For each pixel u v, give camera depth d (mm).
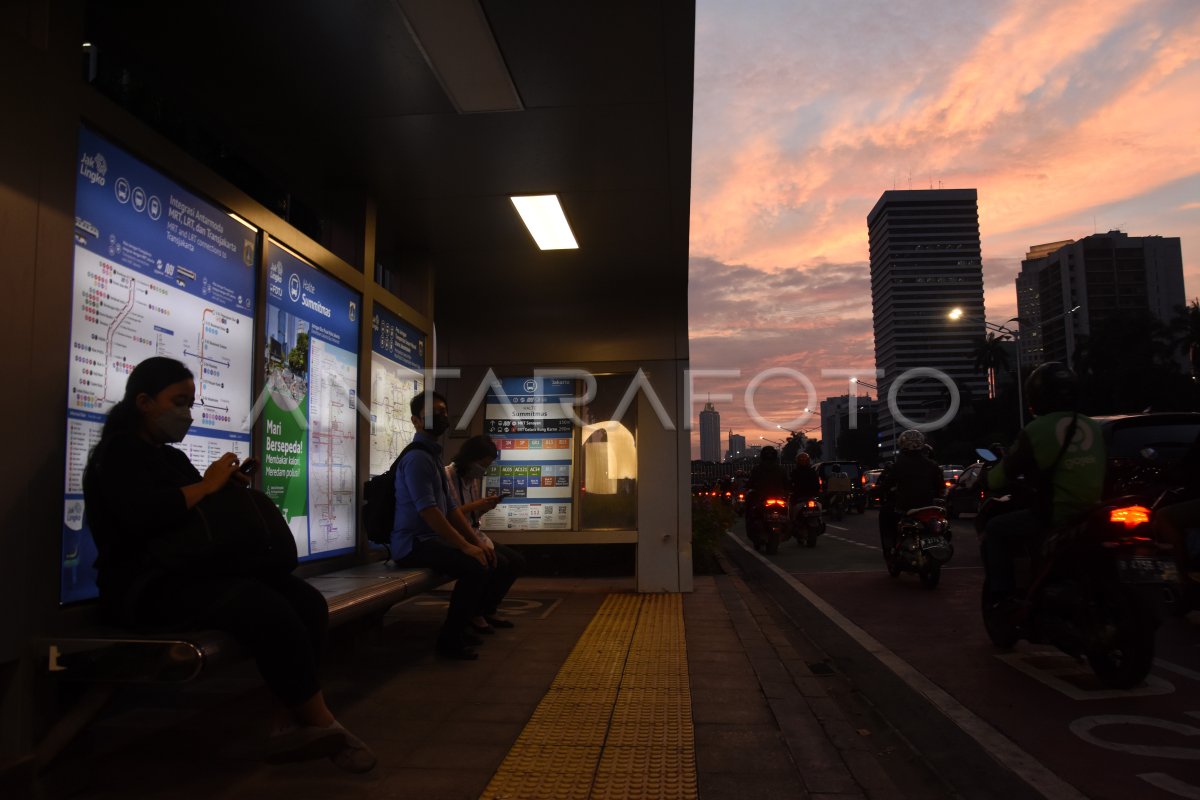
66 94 3428
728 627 7418
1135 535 5152
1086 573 5359
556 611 8344
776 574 12766
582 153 6285
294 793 3484
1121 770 4004
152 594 3291
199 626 3281
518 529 9922
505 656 6227
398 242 8234
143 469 3311
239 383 4891
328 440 6117
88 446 3592
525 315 10133
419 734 4328
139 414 3469
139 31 4676
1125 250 154625
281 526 3631
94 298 3658
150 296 4062
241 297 4906
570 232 7945
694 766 3852
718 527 12797
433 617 8047
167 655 3115
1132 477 8609
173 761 3859
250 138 6051
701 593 9648
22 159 3199
